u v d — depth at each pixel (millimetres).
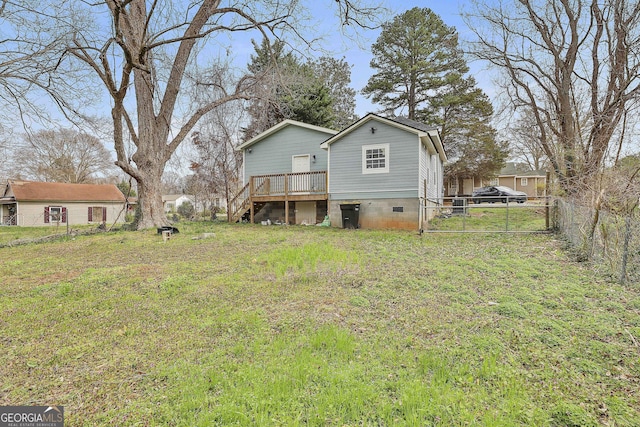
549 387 2473
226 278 5637
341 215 12742
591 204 6430
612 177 6402
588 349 3004
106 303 4520
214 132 19219
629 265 4867
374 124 12570
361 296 4562
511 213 16297
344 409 2236
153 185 12969
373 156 12625
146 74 11508
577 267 5723
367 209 12672
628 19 9914
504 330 3412
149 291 5035
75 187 28406
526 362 2830
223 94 14914
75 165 33312
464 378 2588
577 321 3580
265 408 2252
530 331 3377
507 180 33562
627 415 2150
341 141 13109
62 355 3125
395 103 26391
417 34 24688
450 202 25344
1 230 19641
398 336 3344
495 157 26266
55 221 25906
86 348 3258
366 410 2227
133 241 9883
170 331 3615
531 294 4434
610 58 10594
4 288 5332
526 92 13312
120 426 2154
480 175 28281
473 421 2105
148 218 12859
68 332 3633
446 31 24453
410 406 2246
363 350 3051
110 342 3381
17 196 24734
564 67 11898
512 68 13227
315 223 14602
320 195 13438
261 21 11352
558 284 4836
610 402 2283
